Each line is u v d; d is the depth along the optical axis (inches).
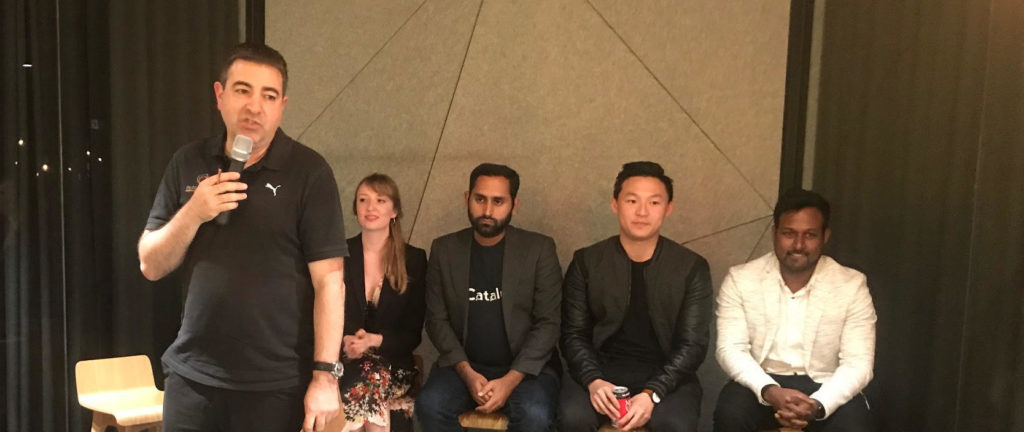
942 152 104.6
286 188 70.7
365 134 142.8
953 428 101.3
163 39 133.0
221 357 69.8
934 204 105.9
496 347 121.8
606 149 136.0
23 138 124.6
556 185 137.6
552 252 122.9
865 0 119.4
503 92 138.3
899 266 112.2
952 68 103.2
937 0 105.7
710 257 134.1
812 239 110.5
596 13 135.5
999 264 94.0
